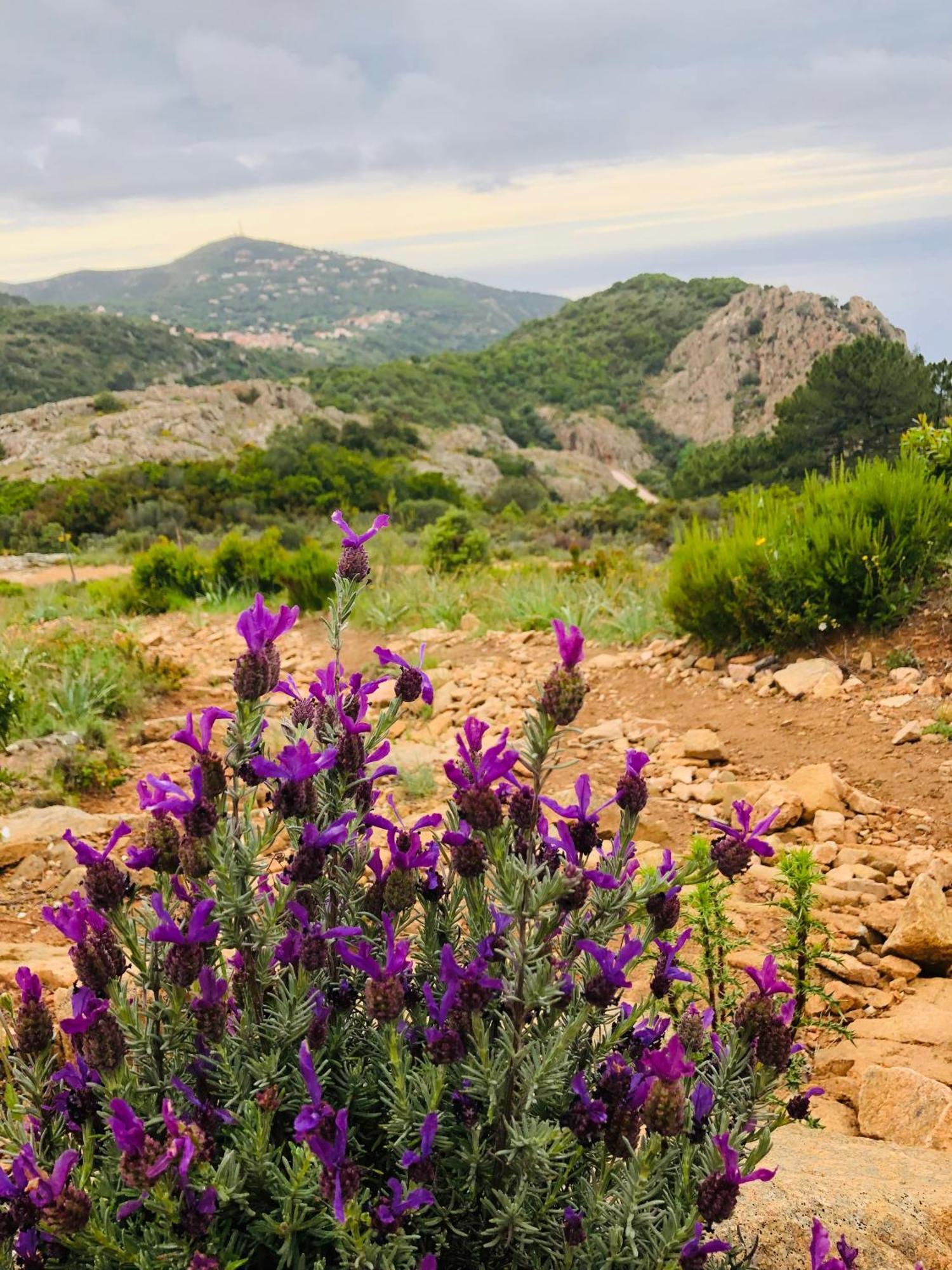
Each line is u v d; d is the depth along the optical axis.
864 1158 2.67
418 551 21.30
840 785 5.57
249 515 58.50
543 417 186.12
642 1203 1.82
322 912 2.11
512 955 1.85
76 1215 1.57
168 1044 1.85
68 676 8.64
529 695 8.33
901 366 82.00
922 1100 2.92
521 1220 1.82
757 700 7.30
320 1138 1.62
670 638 9.31
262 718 1.99
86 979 1.83
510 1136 1.82
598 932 1.91
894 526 7.75
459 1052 1.82
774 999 2.03
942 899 4.05
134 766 7.39
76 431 111.25
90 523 55.22
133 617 16.81
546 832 2.04
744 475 87.81
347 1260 1.67
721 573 8.31
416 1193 1.69
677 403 194.88
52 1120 1.93
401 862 2.08
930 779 5.66
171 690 9.88
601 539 35.50
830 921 4.24
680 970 3.35
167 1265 1.65
